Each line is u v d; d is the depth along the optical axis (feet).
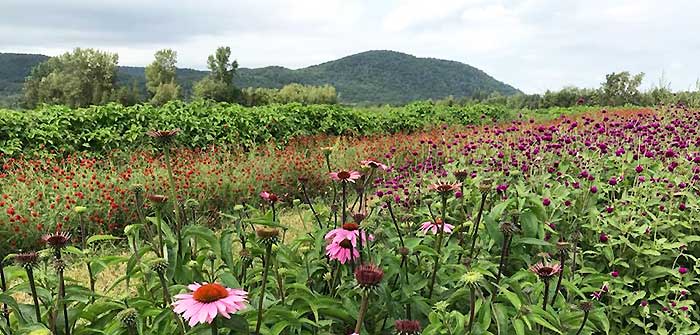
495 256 11.08
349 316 8.35
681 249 12.84
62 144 31.55
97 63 187.21
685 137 20.35
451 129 44.73
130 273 8.41
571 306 9.66
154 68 191.11
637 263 12.39
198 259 9.11
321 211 12.01
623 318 12.07
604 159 17.19
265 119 39.73
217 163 29.91
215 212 25.26
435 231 10.78
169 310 7.13
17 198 22.88
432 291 9.37
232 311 5.81
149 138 33.53
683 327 11.56
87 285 16.43
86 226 21.97
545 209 13.24
